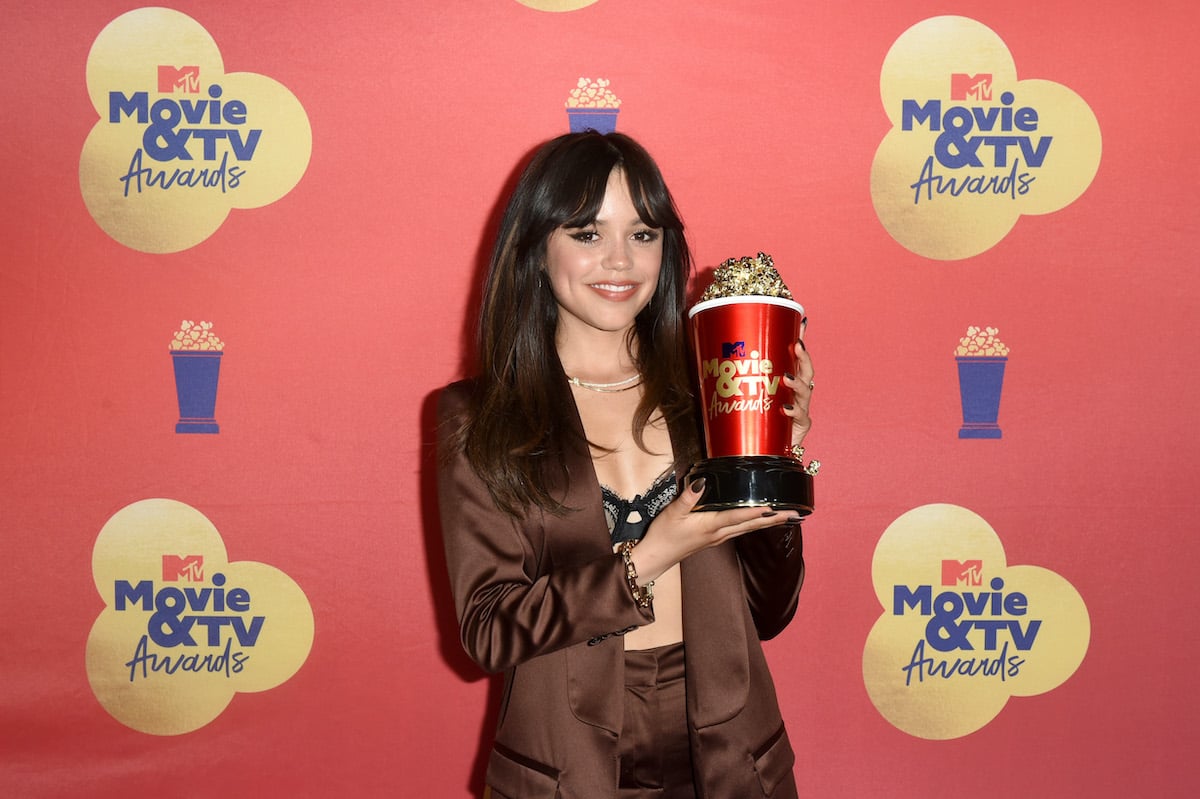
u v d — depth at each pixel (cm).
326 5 181
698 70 183
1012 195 184
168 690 183
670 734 120
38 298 181
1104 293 185
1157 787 186
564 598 112
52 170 180
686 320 135
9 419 181
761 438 107
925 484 185
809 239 184
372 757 185
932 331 185
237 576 183
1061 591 186
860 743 186
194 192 181
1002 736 187
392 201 182
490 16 182
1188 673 185
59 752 182
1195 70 184
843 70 183
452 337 183
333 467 184
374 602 184
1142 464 185
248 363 183
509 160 183
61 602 182
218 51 181
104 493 182
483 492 123
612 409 129
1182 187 185
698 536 109
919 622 186
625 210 121
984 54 184
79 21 180
